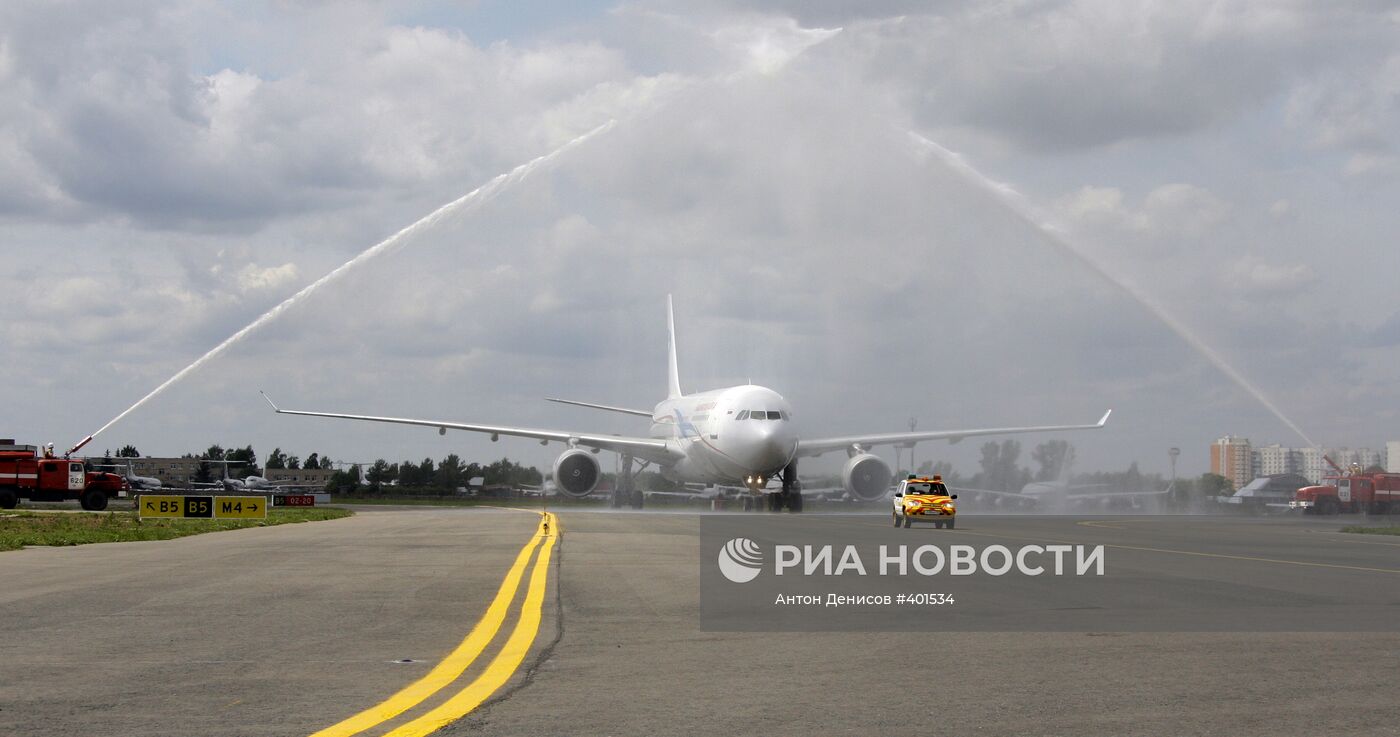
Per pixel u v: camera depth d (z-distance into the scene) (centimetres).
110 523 4834
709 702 1002
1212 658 1264
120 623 1511
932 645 1357
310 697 1012
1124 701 1016
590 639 1389
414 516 5819
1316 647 1351
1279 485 8925
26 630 1441
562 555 2731
